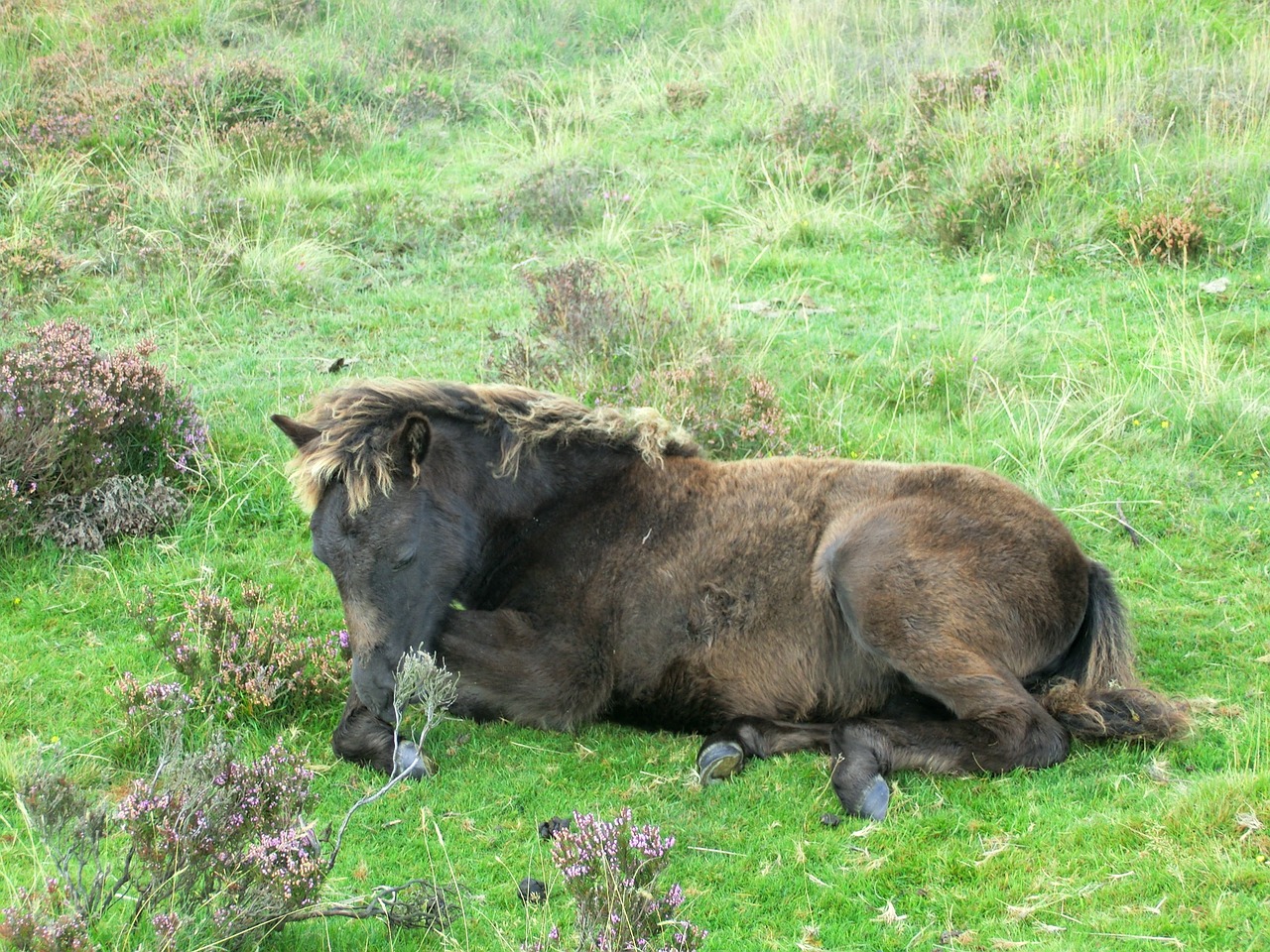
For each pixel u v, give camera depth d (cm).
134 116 1514
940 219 1212
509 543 604
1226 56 1486
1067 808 509
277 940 459
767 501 595
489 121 1656
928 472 590
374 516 550
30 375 809
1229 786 496
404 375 979
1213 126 1298
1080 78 1432
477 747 597
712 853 506
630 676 590
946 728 534
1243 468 823
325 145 1518
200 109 1515
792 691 581
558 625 588
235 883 437
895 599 543
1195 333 978
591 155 1468
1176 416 871
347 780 573
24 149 1411
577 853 426
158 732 591
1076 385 923
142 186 1334
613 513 601
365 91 1681
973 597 546
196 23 1814
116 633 703
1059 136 1275
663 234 1280
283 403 941
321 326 1095
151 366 869
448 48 1841
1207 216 1129
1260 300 1036
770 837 514
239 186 1382
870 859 493
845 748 533
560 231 1293
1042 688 578
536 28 1952
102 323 1097
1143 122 1302
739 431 828
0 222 1284
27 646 684
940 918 458
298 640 687
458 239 1296
